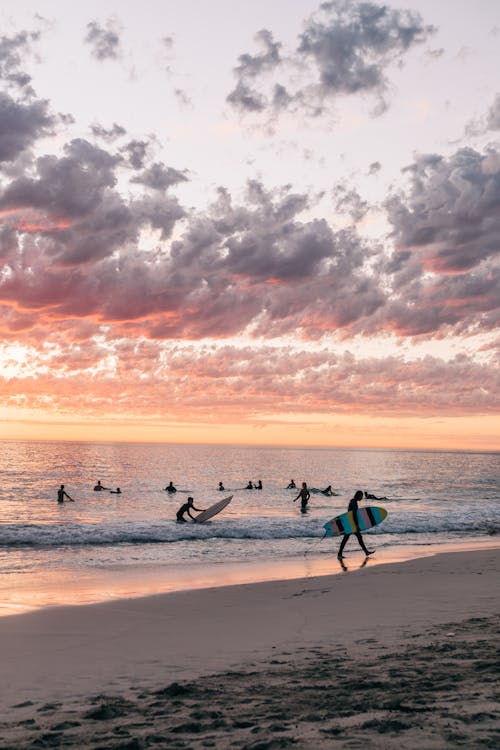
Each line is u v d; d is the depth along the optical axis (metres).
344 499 47.53
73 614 10.41
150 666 6.89
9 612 10.66
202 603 11.41
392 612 10.09
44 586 13.83
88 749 3.80
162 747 3.72
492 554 18.00
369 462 163.62
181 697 5.29
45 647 8.00
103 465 110.62
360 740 3.52
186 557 18.97
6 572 15.98
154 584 14.12
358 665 6.40
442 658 6.52
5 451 187.38
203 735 3.96
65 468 97.62
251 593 12.45
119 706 5.09
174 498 47.03
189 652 7.61
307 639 8.23
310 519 28.80
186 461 141.00
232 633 8.79
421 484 74.00
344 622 9.38
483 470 123.75
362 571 15.17
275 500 45.72
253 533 24.52
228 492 53.56
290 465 129.75
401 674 5.76
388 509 39.66
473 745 3.32
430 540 23.75
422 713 4.11
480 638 7.73
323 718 4.19
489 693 4.70
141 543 22.22
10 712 5.11
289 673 6.18
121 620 9.88
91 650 7.79
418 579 13.64
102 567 16.92
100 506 40.12
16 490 53.72
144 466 110.31
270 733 3.89
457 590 12.16
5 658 7.36
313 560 18.38
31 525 25.89
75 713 4.96
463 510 35.12
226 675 6.25
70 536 22.88
